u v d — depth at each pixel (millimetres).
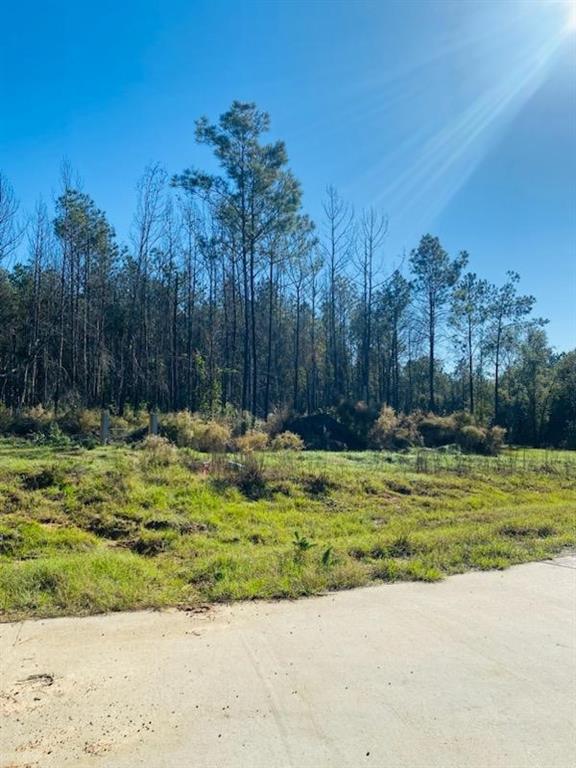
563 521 9789
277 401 43750
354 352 50062
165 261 36625
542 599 5387
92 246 35438
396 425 25719
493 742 2914
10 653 3945
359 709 3230
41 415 20203
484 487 13859
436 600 5328
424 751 2826
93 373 34906
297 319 42094
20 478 9320
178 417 18156
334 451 21125
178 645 4137
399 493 12219
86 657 3895
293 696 3375
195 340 42062
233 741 2891
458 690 3480
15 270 38969
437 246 43594
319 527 8898
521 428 44594
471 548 7445
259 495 10562
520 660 3945
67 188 33625
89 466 10844
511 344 48625
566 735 2990
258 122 28953
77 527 7754
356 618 4785
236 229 30875
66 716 3113
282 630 4477
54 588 5223
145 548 7148
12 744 2836
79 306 36375
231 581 5707
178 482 10320
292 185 29859
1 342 36406
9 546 6688
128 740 2885
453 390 57531
